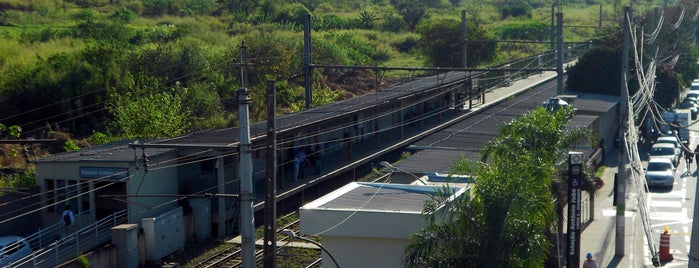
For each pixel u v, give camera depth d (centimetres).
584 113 4781
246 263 1848
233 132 3550
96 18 7544
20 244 2803
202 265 2906
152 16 8306
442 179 2781
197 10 8806
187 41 6331
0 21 6900
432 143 3784
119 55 5138
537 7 12669
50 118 4728
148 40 6619
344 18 9550
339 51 6869
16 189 3089
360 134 4625
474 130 4219
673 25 6725
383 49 8025
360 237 2127
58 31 6444
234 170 3369
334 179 4069
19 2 7744
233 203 3334
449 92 5475
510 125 2231
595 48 5691
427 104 5291
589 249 3044
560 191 2341
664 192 4022
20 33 6331
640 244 3109
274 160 2025
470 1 12569
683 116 5206
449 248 1797
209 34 7200
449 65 7206
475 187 1830
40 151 4153
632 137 3127
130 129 4047
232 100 5272
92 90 4791
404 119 5084
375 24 9375
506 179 1819
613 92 5588
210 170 3334
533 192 1834
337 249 2153
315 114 4028
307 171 3928
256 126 3788
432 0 11500
